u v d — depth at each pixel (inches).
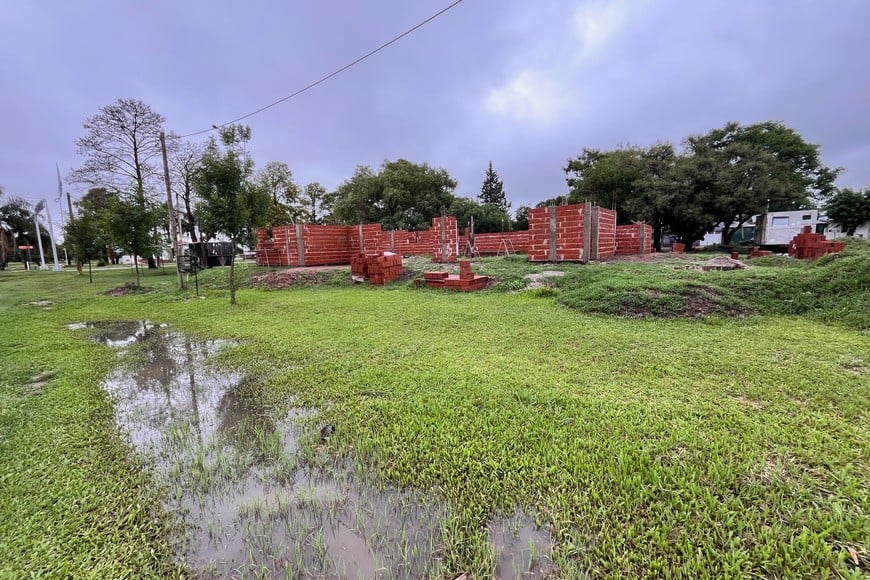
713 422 103.0
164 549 70.9
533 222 481.7
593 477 82.2
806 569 58.9
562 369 149.9
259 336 226.2
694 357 156.5
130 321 299.7
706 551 63.1
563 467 86.7
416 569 64.6
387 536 72.1
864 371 134.3
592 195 1070.4
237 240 369.4
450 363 160.4
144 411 131.4
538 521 72.6
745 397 118.6
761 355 154.6
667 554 63.4
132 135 860.0
